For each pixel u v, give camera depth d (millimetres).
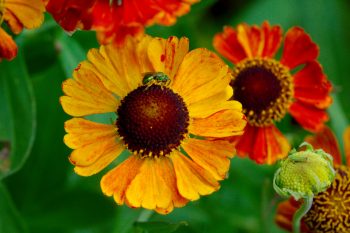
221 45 330
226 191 378
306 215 319
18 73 331
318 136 323
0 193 335
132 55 287
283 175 290
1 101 334
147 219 322
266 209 333
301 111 325
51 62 344
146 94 288
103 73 286
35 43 336
